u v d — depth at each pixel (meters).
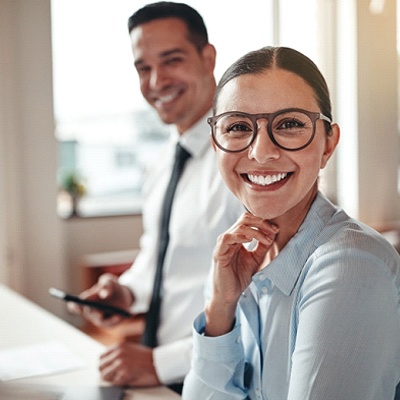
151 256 2.04
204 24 1.87
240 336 1.17
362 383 0.86
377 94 5.31
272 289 1.07
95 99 5.12
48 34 4.47
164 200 1.89
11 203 4.40
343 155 5.42
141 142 5.36
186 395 1.21
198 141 1.84
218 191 1.74
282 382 1.05
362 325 0.87
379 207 5.39
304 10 5.34
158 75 1.84
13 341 1.86
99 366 1.53
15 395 1.40
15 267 4.44
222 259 1.12
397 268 0.94
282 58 0.97
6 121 4.34
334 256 0.94
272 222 1.10
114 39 5.10
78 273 4.77
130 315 1.77
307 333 0.91
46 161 4.53
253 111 0.97
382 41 5.29
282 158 0.97
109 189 5.30
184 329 1.76
